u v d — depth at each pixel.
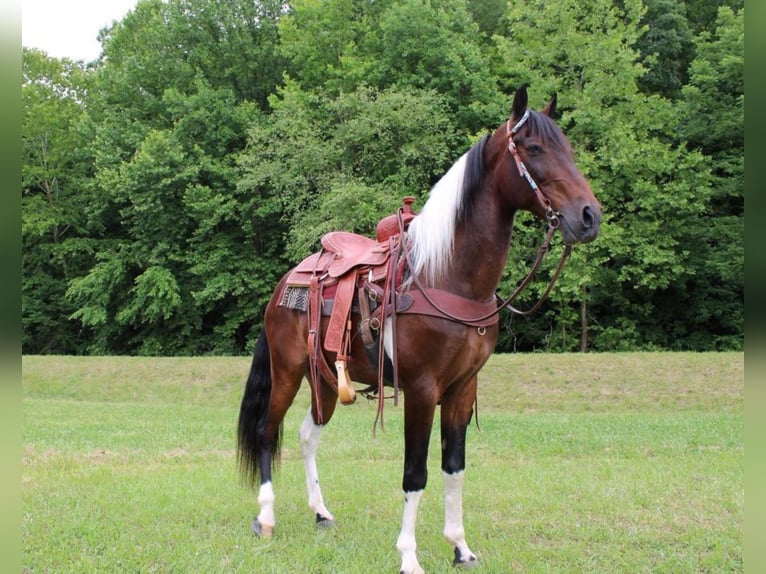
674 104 19.78
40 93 23.98
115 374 13.68
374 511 4.72
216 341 21.84
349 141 17.59
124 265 21.66
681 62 20.73
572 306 19.64
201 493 5.08
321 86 19.84
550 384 11.70
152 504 4.73
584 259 15.98
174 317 21.80
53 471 5.83
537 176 3.18
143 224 21.17
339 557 3.72
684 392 11.07
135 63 22.31
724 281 18.58
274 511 4.66
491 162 3.38
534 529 4.25
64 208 23.20
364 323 3.65
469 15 20.52
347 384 3.68
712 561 3.63
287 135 18.34
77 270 23.66
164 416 9.95
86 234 23.88
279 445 4.54
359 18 21.34
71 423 8.93
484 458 6.66
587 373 12.02
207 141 21.00
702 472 5.75
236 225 21.50
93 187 21.88
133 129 21.81
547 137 3.19
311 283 4.08
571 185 3.10
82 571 3.47
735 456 6.51
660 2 20.06
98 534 4.05
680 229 17.25
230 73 22.81
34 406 10.98
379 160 17.86
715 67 17.89
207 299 20.84
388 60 19.19
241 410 4.52
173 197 20.89
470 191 3.39
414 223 3.66
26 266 23.53
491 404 11.12
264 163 18.08
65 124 24.12
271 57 22.66
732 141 18.09
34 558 3.64
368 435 7.95
